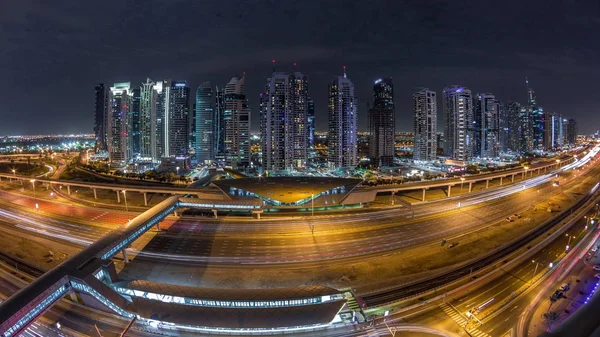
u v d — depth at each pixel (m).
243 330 85.12
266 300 90.94
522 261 128.12
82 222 171.25
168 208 161.50
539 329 89.44
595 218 179.62
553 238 149.38
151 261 126.94
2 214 185.00
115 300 91.19
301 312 89.06
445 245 143.25
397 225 168.62
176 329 86.69
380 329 87.56
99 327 87.25
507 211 195.25
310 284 111.62
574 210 195.88
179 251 135.75
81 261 101.56
